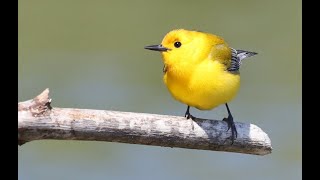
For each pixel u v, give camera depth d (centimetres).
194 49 1091
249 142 1067
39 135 974
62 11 2489
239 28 2328
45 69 2002
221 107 1728
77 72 1983
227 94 1101
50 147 1603
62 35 2292
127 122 1002
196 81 1082
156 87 1903
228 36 2270
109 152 1605
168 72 1105
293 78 1969
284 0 2523
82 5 2541
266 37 2258
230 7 2502
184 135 1038
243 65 2064
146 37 2298
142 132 1012
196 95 1091
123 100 1817
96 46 2219
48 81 1916
